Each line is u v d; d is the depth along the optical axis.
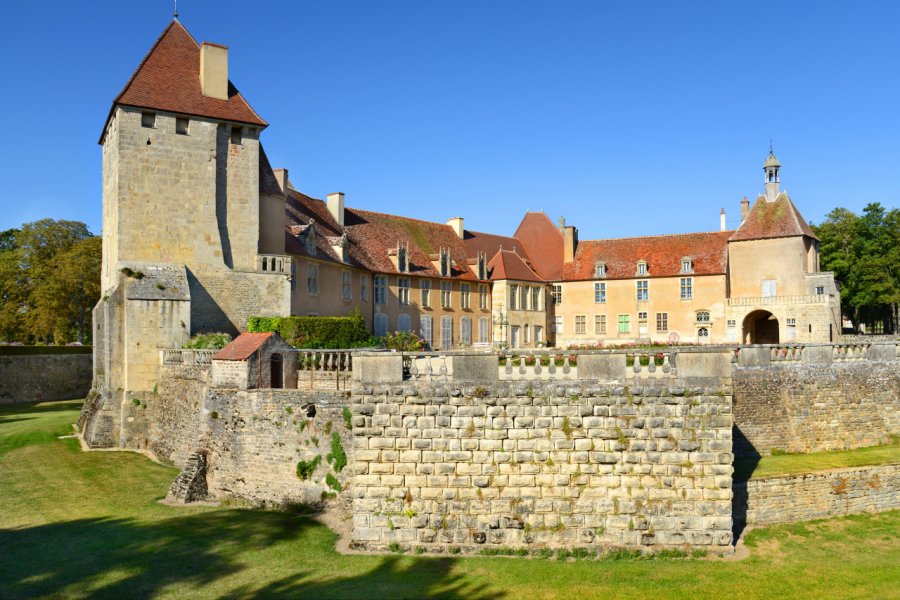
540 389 17.77
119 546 18.06
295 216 44.22
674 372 17.77
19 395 46.03
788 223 54.62
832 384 27.56
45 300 54.09
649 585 16.11
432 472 17.89
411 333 44.12
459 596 15.40
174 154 33.84
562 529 17.59
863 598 16.23
